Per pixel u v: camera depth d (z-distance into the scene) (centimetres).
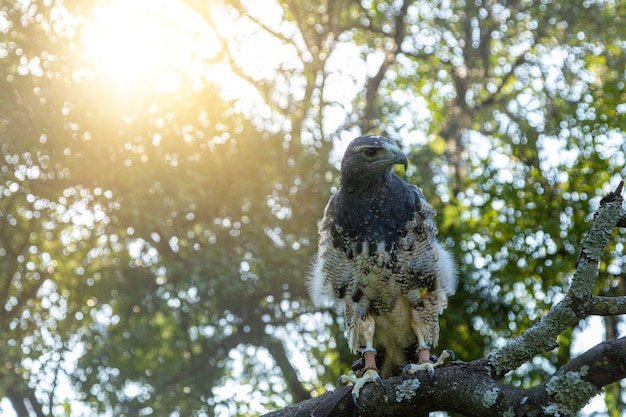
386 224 715
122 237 1688
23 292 1736
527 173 1459
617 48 1816
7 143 1481
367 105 1981
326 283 751
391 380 615
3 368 1700
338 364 1510
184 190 1504
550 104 1827
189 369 1739
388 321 747
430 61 2181
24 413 1955
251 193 1548
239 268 1545
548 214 1391
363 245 719
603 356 536
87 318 1730
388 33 2173
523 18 2084
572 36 1956
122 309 1697
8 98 1502
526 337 583
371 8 2117
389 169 717
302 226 1569
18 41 1520
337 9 2052
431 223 734
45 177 1580
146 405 1719
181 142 1566
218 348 1752
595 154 1379
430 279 729
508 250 1384
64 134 1520
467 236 1421
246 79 1798
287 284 1595
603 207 560
